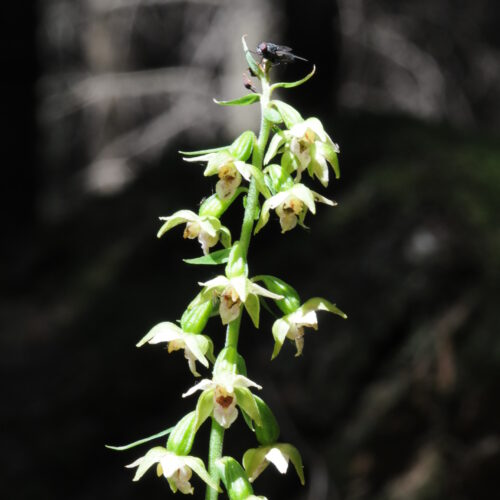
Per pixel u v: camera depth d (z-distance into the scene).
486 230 6.89
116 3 16.69
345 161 8.01
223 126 16.28
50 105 16.28
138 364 7.23
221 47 16.58
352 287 6.94
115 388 7.17
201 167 9.29
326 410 6.64
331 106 10.28
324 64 10.16
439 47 15.41
